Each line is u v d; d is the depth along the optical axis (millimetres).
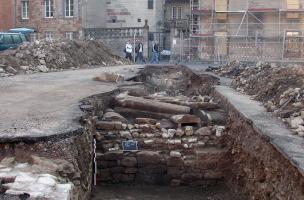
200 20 40375
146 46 45125
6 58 22828
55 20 46125
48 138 8820
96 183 12328
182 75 25859
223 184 12547
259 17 39031
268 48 37906
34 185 6859
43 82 18656
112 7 49656
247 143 10859
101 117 13586
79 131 9633
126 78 21031
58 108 12172
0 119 10547
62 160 8352
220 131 13258
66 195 6570
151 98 15961
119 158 12508
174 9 52250
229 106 14062
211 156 12586
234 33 39469
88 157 10289
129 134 12945
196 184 12578
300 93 12008
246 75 19094
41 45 26359
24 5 46656
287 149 8180
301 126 9750
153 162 12547
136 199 11328
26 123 10070
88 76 21594
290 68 15156
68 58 27344
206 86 21016
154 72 26172
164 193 11945
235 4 39344
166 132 13125
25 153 8430
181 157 12625
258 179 9703
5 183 6949
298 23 38188
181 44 40188
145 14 49438
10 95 14594
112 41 45750
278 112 11602
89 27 47375
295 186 7414
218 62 37156
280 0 38375
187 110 14508
